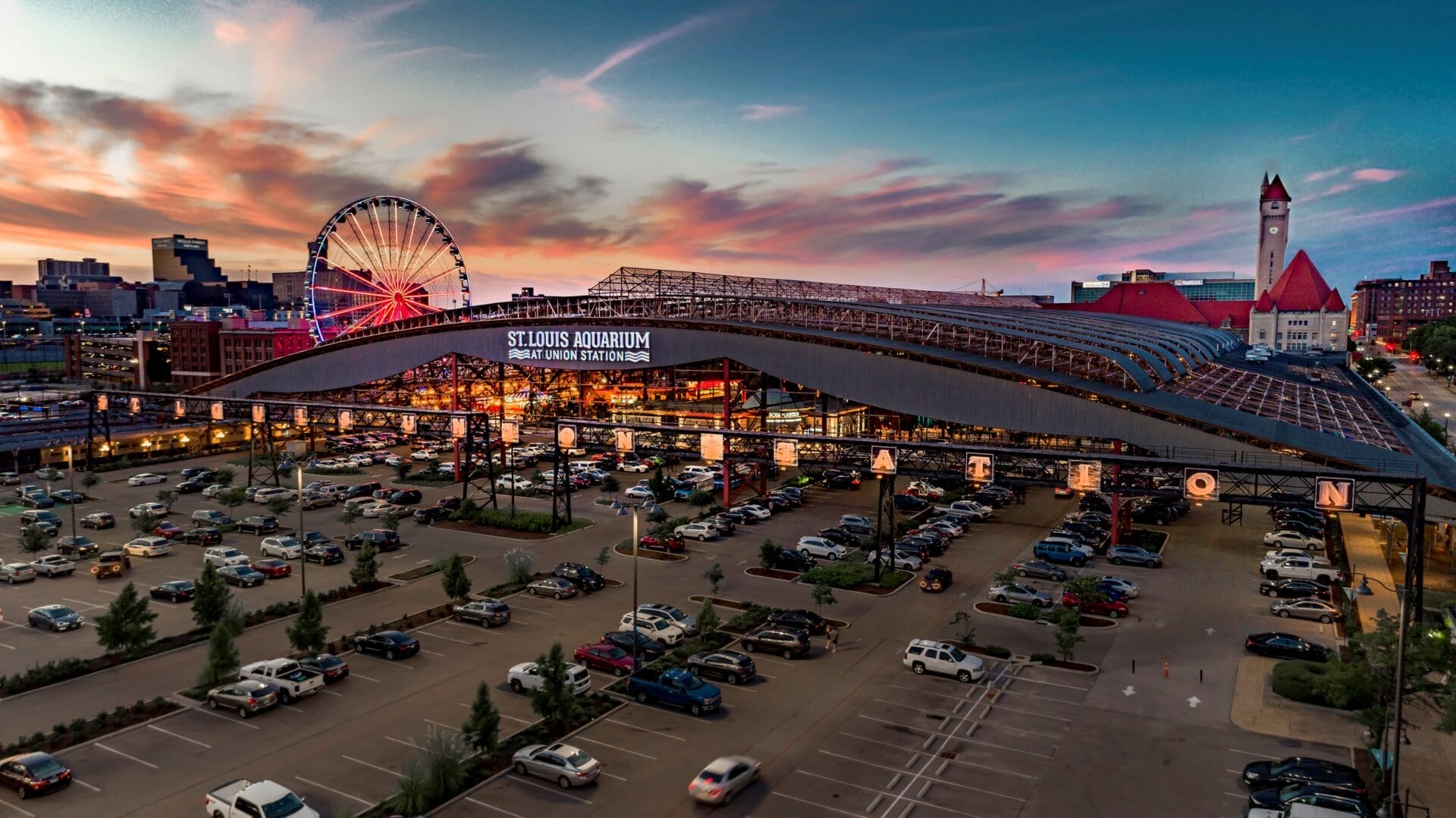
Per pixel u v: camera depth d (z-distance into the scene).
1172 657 51.50
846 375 93.38
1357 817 31.78
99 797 36.28
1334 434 85.12
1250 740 41.06
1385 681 40.56
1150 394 81.75
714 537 79.94
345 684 48.09
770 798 36.12
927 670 49.41
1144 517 86.31
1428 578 65.88
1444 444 117.50
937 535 76.69
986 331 89.62
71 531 83.12
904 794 36.31
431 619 58.59
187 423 137.25
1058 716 43.84
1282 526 80.75
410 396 135.12
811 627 55.50
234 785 34.81
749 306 107.25
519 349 114.75
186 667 50.44
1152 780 37.34
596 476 107.06
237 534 82.81
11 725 43.03
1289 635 51.81
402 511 89.19
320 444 139.12
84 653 52.62
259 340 199.88
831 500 98.12
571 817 34.75
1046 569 67.50
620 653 50.25
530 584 64.31
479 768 38.62
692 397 116.38
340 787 37.09
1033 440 96.00
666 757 39.78
